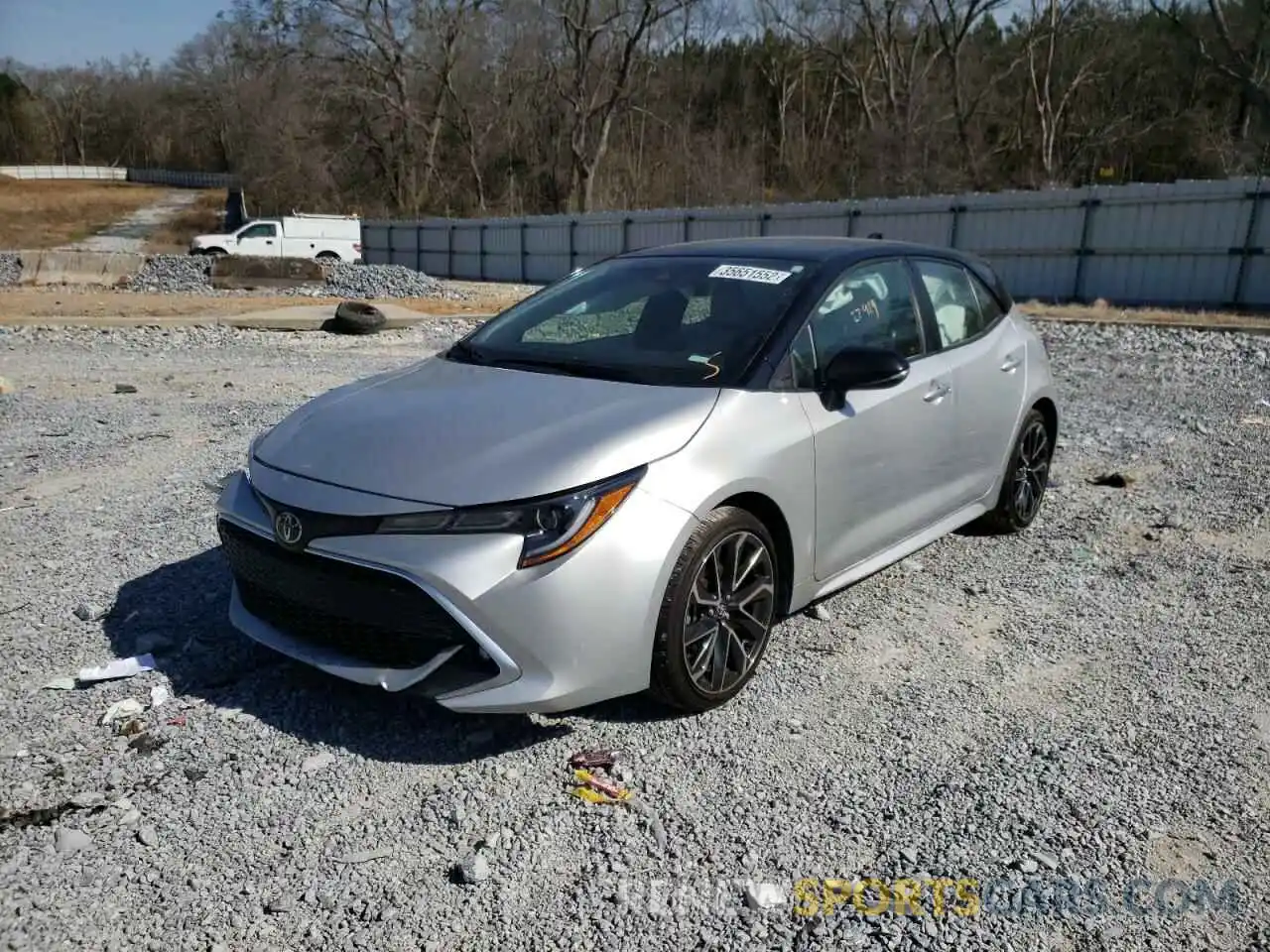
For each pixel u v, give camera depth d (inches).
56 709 138.6
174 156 4751.5
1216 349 513.7
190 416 332.8
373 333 612.7
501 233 1433.3
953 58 2090.3
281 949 96.7
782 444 142.0
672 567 127.9
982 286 206.4
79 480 253.8
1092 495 242.7
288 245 1485.0
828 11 2402.8
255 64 2363.4
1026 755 129.3
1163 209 825.5
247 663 150.9
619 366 151.9
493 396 145.5
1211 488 245.9
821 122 2856.8
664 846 111.6
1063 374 437.4
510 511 120.2
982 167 2095.2
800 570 149.2
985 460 194.4
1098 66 2178.9
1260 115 1696.6
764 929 99.5
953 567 193.9
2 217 2640.3
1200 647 159.6
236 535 140.3
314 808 117.7
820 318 158.2
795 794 120.9
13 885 104.5
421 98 2428.6
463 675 122.7
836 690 145.9
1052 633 165.0
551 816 116.6
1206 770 126.0
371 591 123.2
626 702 142.6
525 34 2354.8
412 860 109.3
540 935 98.7
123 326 608.1
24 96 4881.9
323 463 133.3
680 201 2449.6
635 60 2229.3
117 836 112.5
